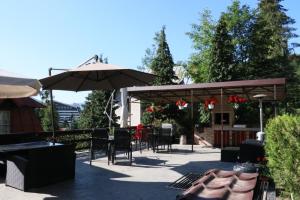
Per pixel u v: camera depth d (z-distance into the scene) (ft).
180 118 56.08
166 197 17.60
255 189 8.18
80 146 38.17
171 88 41.32
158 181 21.39
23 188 18.95
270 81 35.22
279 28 102.58
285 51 102.32
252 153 25.34
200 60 84.02
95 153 34.12
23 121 51.06
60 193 18.45
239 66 72.59
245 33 78.59
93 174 23.71
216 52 66.18
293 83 82.89
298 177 14.21
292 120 14.53
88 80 30.25
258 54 76.28
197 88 39.65
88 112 68.39
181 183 20.83
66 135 36.42
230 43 66.80
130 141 27.89
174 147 42.75
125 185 20.35
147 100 53.88
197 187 7.89
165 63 66.49
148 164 28.12
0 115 48.14
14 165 19.72
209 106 41.83
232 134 45.98
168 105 59.11
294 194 14.38
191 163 28.71
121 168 26.13
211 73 66.39
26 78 18.17
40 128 54.19
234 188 7.89
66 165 21.63
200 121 60.13
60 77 26.58
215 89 40.57
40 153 19.85
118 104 69.15
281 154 14.80
